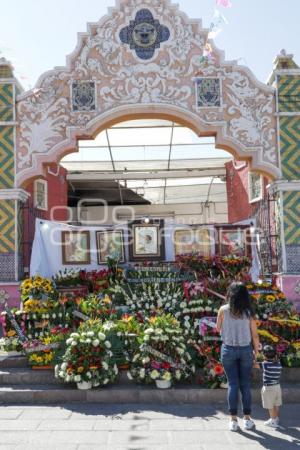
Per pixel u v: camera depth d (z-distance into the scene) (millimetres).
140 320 7977
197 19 10523
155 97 10422
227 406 6637
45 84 10461
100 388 6961
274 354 5934
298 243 10227
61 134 10398
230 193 16109
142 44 10508
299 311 9977
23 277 10484
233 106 10461
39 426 5879
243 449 5176
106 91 10430
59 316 8141
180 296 8523
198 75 10469
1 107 10430
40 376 7277
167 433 5645
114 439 5457
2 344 7969
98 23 10523
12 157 10375
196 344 7414
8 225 10258
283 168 10391
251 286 8742
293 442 5367
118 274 9453
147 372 6980
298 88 10500
